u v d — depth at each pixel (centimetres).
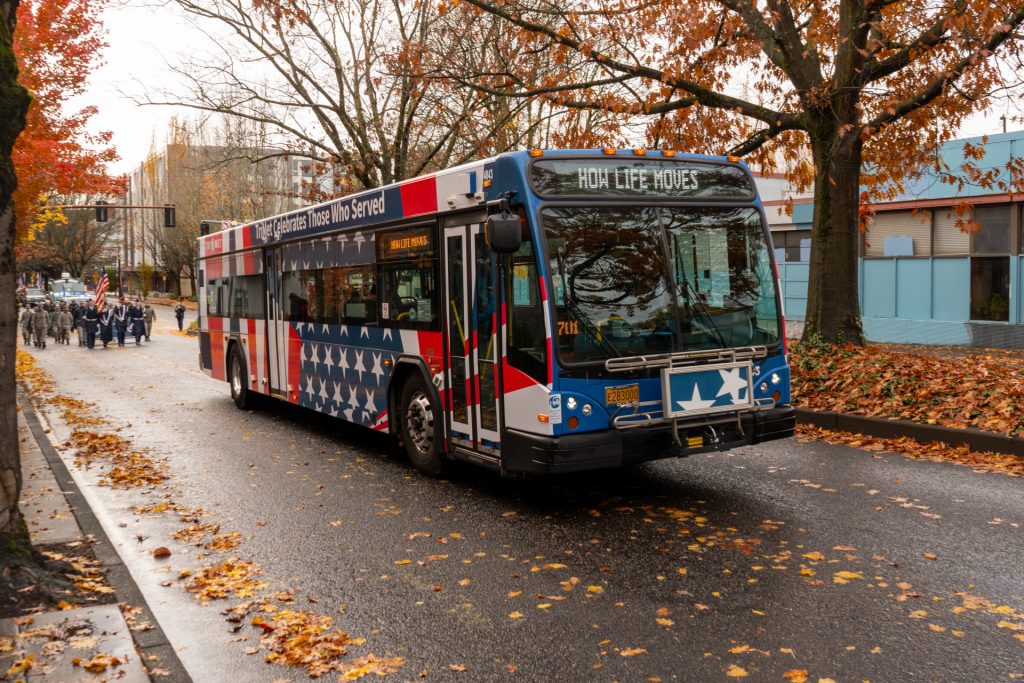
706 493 767
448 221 812
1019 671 402
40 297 6662
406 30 2277
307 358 1194
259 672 436
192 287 8312
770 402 754
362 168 2416
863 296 2669
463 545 643
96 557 602
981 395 1005
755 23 1282
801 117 1377
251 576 589
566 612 500
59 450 1117
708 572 558
